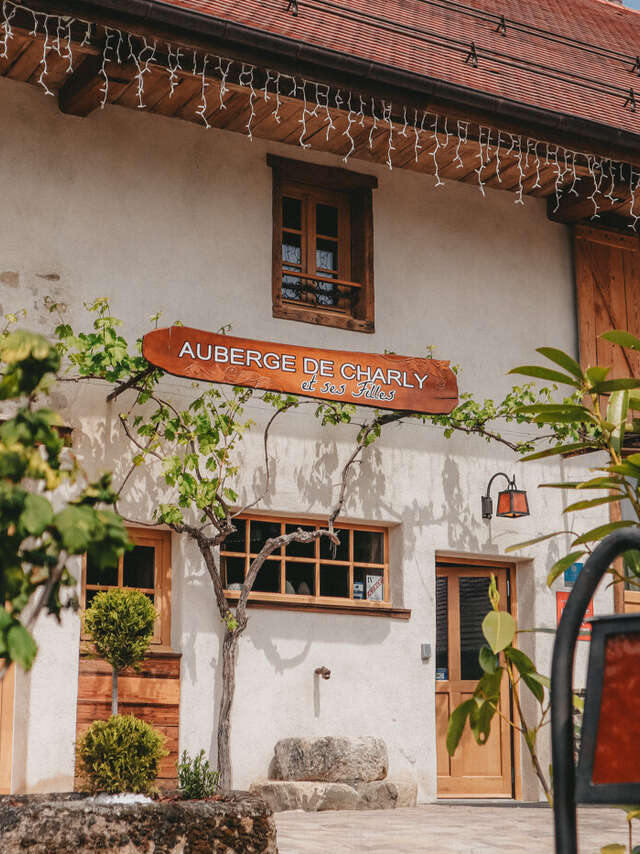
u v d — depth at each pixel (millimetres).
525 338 11047
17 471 2395
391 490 10016
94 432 8773
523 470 10672
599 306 11430
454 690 10477
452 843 7074
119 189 9328
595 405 3100
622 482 3029
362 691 9594
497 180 10969
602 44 13344
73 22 8203
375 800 8930
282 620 9359
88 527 2357
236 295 9672
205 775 7355
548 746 10203
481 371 10719
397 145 10133
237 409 9102
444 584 10648
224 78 8750
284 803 8680
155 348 8523
